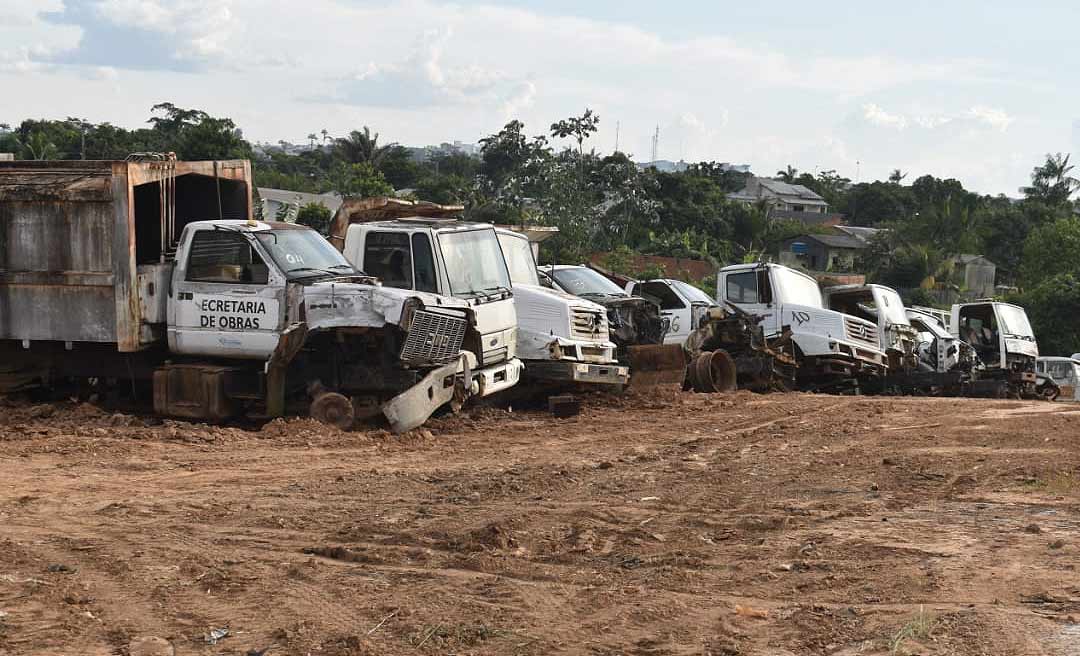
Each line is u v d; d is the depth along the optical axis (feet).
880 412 67.05
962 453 49.03
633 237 302.86
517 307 69.31
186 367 56.75
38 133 269.03
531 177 289.94
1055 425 58.39
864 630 24.11
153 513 36.09
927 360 111.65
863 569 29.43
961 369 110.73
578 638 23.95
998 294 297.33
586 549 31.99
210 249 57.31
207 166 63.72
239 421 58.29
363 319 55.21
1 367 59.98
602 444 54.13
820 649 23.04
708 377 81.05
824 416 65.21
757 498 39.63
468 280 62.85
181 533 33.60
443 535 33.14
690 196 349.00
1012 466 45.14
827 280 108.78
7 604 26.21
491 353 62.64
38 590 27.25
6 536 32.96
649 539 33.37
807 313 91.56
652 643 23.56
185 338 57.57
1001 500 38.50
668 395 73.36
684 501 39.04
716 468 46.34
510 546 32.19
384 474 43.86
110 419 55.57
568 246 268.00
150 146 296.71
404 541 32.48
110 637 24.13
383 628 24.61
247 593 27.30
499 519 35.17
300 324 55.36
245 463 46.14
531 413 66.80
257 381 56.39
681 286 92.94
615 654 22.88
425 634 24.03
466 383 59.36
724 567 30.04
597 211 290.56
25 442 48.55
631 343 79.51
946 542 32.35
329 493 39.88
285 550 31.71
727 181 525.75
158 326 58.39
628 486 41.83
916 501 38.65
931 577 28.27
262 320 56.24
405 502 38.34
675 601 26.55
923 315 119.65
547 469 45.24
